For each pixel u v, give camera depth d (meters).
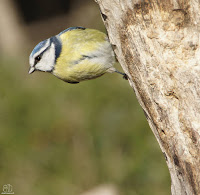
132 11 5.84
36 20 22.48
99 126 11.55
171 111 5.90
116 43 6.39
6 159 11.54
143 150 10.58
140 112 11.25
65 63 7.96
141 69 6.07
